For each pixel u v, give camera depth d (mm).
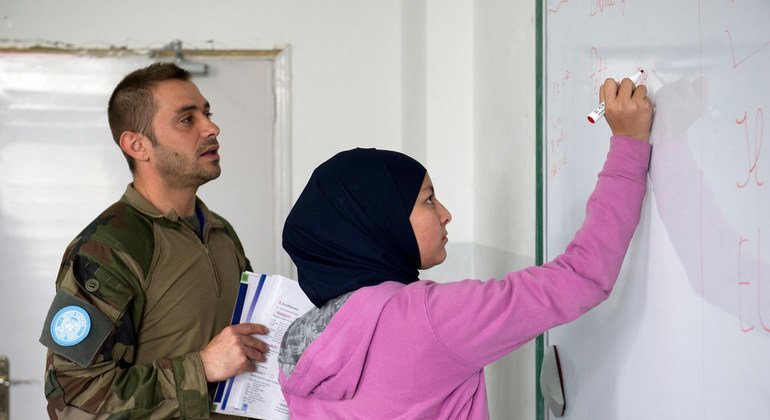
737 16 747
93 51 3014
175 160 1655
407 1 2871
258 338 1523
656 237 948
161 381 1470
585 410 1227
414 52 2664
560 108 1348
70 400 1414
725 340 780
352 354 1020
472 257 2350
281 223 3119
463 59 2361
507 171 1875
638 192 980
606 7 1111
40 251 2986
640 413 1004
